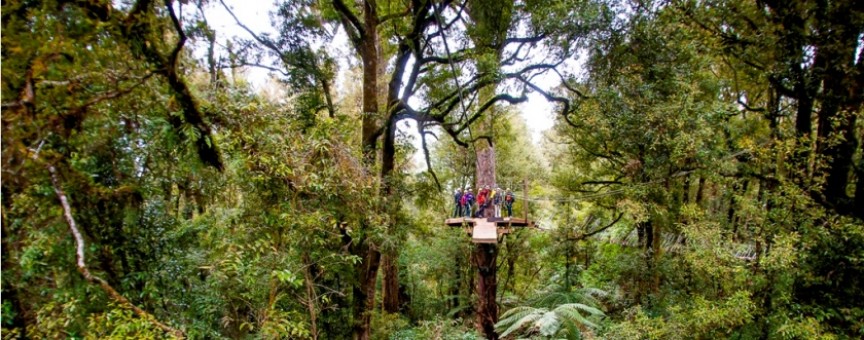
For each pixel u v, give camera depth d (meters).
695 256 6.39
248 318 6.08
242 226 4.85
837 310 5.46
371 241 6.83
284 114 5.09
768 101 7.80
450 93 9.14
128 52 3.41
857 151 6.54
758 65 7.02
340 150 5.46
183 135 4.22
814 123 7.84
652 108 7.01
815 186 5.77
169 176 5.16
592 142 10.09
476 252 11.88
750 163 6.84
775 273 5.73
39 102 2.83
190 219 6.98
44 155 2.93
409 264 13.51
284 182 4.87
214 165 4.61
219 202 5.68
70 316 3.88
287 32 7.01
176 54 3.66
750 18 6.51
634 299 10.11
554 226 13.68
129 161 4.68
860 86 6.05
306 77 7.50
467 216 9.88
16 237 3.75
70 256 4.23
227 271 4.84
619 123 7.50
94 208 4.54
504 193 10.37
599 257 12.85
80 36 2.89
